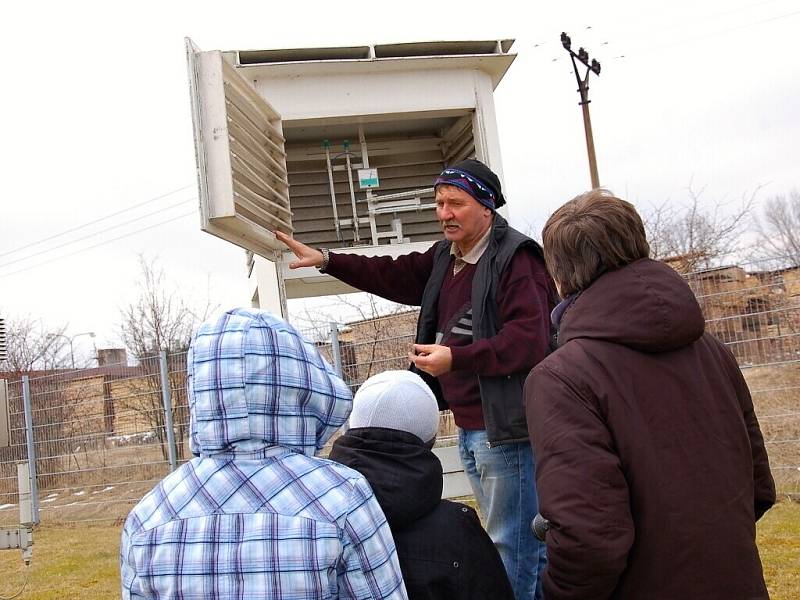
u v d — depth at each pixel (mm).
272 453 1417
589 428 1532
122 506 7645
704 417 1590
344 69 3809
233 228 3004
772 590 3486
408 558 1630
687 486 1535
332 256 2914
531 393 1632
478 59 3910
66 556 5887
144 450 7668
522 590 2340
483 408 2305
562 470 1510
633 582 1537
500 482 2361
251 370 1407
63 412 8008
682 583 1515
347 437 1730
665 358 1608
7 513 7941
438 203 2527
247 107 3250
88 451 7887
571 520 1461
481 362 2219
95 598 4570
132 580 1391
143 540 1380
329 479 1415
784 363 5426
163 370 7441
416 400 1738
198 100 2805
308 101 3818
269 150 3596
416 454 1690
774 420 5762
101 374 7891
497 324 2385
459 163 2529
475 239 2535
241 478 1387
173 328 17219
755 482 1785
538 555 2367
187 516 1372
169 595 1334
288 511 1354
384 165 4500
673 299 1589
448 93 3953
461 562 1660
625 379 1569
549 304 2391
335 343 5703
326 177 4438
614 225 1663
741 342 5570
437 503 1728
